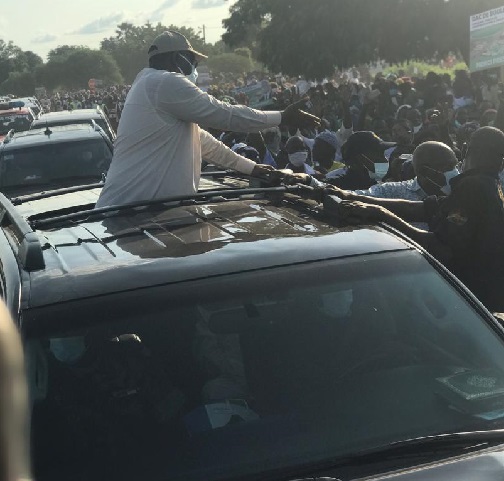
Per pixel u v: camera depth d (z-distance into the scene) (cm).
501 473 231
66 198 472
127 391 250
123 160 402
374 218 329
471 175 381
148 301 265
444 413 257
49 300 261
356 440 247
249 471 236
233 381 258
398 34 2467
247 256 287
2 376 82
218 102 397
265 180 418
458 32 2402
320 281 280
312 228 317
